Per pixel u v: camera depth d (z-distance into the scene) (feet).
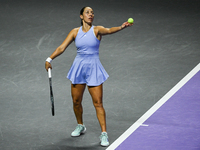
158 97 79.71
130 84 87.15
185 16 136.05
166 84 86.33
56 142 62.69
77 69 61.46
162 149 58.65
